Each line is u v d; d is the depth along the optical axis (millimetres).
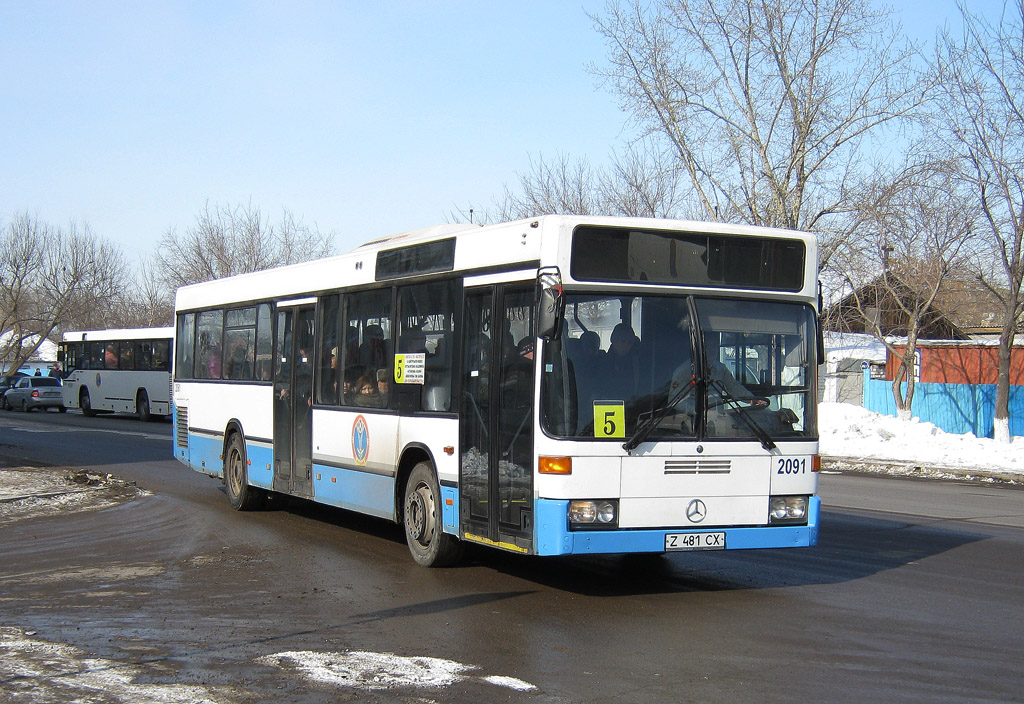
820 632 7309
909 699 5762
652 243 8195
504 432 8414
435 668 6371
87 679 6137
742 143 29094
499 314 8609
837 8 27844
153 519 13359
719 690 5914
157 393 35469
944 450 24359
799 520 8438
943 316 36000
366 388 10883
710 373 8258
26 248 66500
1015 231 25219
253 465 13633
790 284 8633
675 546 7992
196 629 7430
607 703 5672
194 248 53188
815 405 8594
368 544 11289
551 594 8609
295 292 12680
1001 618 7770
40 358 96188
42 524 13070
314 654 6707
